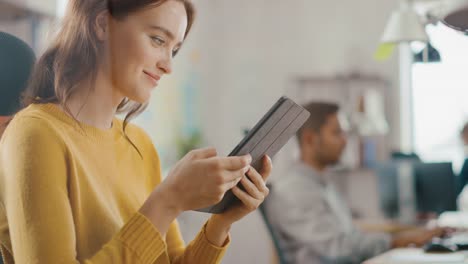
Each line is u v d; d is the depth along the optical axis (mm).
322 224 2812
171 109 5027
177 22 1002
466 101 5172
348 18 5516
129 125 1175
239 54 5715
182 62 5227
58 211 870
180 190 922
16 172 875
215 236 1122
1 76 1098
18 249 861
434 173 3752
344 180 5066
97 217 957
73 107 996
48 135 907
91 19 993
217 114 5664
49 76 1010
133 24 977
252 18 5711
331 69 5543
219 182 913
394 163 3854
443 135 5242
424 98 5277
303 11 5633
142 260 890
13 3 1844
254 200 1019
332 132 2971
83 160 971
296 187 2850
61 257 850
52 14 1925
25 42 1141
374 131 5070
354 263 2824
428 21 2844
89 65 997
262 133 1015
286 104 1023
